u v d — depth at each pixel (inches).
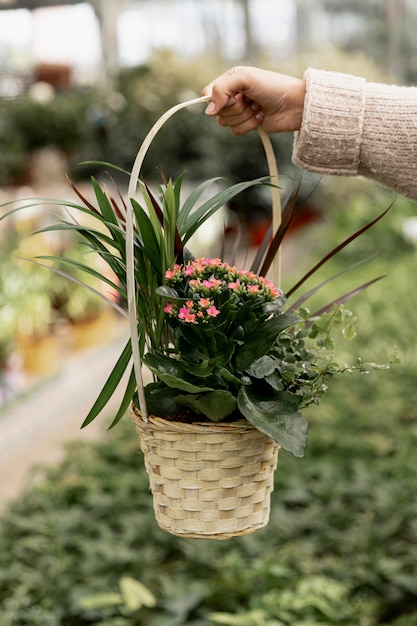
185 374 59.6
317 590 110.1
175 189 63.3
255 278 59.7
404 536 127.7
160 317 63.6
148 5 594.6
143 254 62.9
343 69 503.8
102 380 240.7
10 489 169.8
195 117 419.2
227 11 590.6
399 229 333.4
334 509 135.1
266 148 72.2
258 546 125.6
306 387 62.9
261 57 504.4
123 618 113.3
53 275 250.2
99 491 147.3
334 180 454.3
